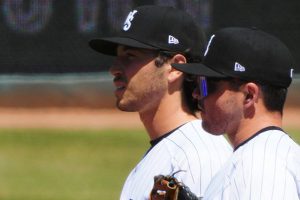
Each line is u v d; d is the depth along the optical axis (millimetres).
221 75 8312
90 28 47406
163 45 10273
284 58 8312
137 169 10406
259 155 7918
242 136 8336
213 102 8414
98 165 33312
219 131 8477
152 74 10281
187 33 10438
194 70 8453
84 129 41188
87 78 47094
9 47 47500
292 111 44094
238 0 47125
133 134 39531
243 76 8234
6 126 42094
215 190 8203
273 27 47188
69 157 35094
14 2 47375
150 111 10430
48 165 33719
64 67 47500
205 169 9781
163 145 10234
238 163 8000
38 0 47344
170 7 10531
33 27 47562
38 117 44844
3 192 29578
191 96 10375
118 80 10438
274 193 7672
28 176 32062
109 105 46844
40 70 47500
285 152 7941
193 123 10281
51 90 47219
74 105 47188
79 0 47344
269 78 8227
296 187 7762
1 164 33906
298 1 47000
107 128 41375
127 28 10414
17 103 47281
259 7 47188
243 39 8305
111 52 11062
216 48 8414
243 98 8305
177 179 9656
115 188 29875
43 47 47531
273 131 8180
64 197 28766
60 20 47469
